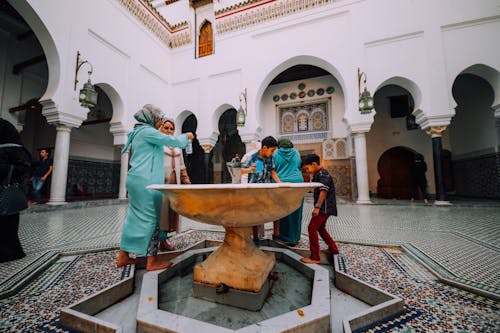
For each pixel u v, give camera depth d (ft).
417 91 15.65
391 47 16.21
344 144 22.15
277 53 19.39
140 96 19.66
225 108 21.90
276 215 3.56
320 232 5.67
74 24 14.21
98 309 3.39
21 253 5.36
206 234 8.15
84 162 24.27
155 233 4.58
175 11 24.45
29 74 19.63
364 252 5.95
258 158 6.24
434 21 15.38
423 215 11.50
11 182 5.07
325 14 17.98
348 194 21.44
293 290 3.98
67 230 8.40
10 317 3.14
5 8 16.31
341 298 3.86
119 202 17.38
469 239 6.95
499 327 2.88
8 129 5.13
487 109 17.98
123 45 17.99
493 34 14.33
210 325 2.58
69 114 13.69
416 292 3.86
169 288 4.10
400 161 22.79
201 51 22.77
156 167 4.73
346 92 16.92
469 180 19.80
